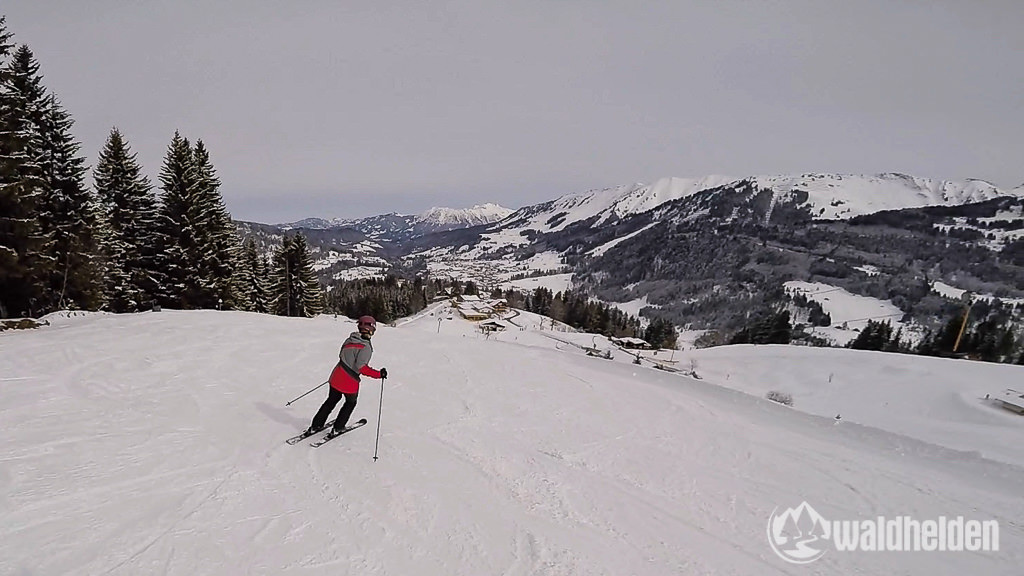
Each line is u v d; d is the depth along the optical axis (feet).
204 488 17.44
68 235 74.90
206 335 44.68
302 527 15.74
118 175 99.25
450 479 20.56
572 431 28.68
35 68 75.82
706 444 28.63
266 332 49.16
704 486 22.80
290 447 21.86
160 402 25.89
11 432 20.39
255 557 13.98
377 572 13.98
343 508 17.20
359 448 22.67
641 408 35.17
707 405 38.09
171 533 14.64
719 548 17.65
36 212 66.80
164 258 100.37
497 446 25.05
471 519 17.56
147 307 98.94
